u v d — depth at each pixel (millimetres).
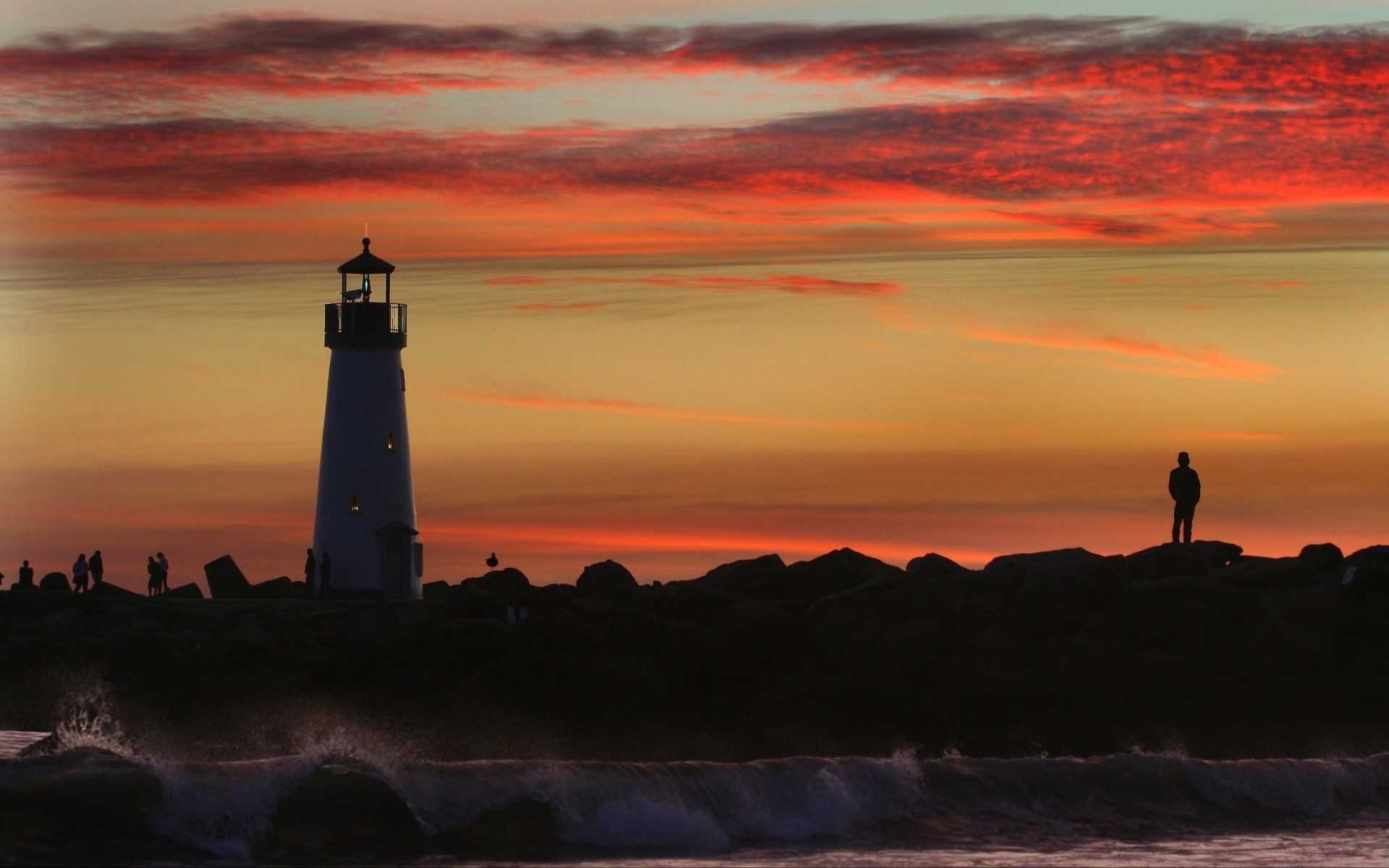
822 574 138500
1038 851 74000
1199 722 111688
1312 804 84812
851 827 76812
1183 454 135000
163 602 188625
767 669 121188
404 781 74250
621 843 73062
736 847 73500
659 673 119500
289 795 72188
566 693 119500
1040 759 86062
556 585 151125
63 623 169375
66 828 67875
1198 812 82375
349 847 70062
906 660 120188
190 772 72688
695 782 77688
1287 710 110000
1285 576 121562
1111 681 113500
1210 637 116188
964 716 114062
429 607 163500
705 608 128375
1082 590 122625
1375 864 73000
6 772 71000
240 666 143500
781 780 78875
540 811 74125
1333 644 111562
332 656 136875
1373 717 108750
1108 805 82000
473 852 70938
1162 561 124688
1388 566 115250
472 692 121750
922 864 71000
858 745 113125
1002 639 119625
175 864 67000
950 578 129875
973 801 81000
